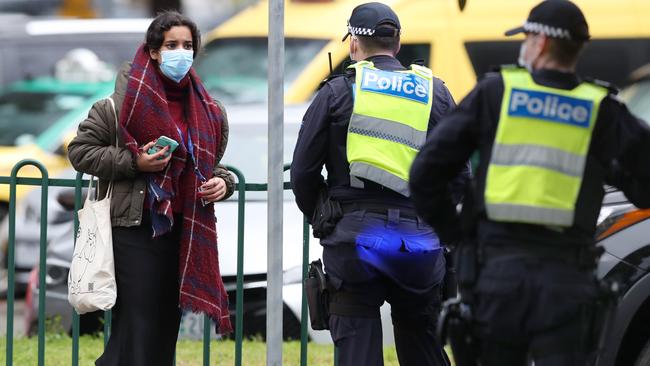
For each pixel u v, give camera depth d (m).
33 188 44.84
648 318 23.31
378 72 21.39
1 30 64.19
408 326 22.19
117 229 21.94
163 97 21.72
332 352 30.34
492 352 17.61
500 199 17.36
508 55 50.03
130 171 21.45
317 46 48.56
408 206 21.28
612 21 52.00
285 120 39.81
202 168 22.12
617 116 17.64
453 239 18.11
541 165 17.36
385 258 21.06
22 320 42.69
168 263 22.25
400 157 21.06
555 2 17.59
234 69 50.72
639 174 17.64
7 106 60.25
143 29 65.44
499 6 50.28
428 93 21.53
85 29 64.69
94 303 21.55
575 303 17.14
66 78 63.12
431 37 50.19
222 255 33.38
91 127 21.77
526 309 17.17
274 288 21.50
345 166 21.27
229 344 31.42
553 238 17.38
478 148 17.81
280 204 21.45
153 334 22.09
